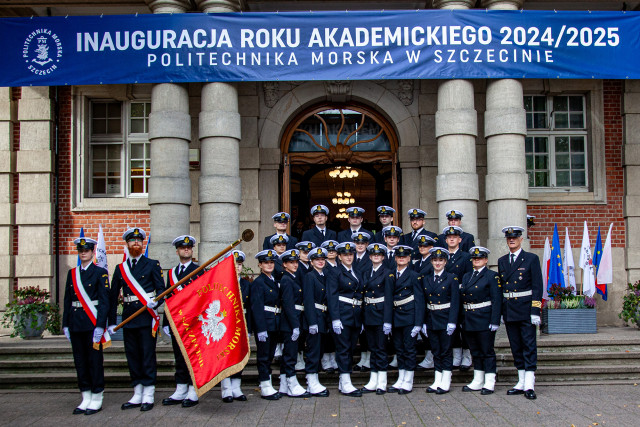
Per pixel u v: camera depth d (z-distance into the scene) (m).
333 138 11.63
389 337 8.23
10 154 11.15
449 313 7.32
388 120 11.52
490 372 7.35
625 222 11.21
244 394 7.44
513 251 7.53
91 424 6.30
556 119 11.64
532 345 7.23
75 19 9.38
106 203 11.27
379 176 12.59
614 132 11.36
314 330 7.27
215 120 9.52
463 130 9.48
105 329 6.92
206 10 9.65
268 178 11.27
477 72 9.32
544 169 11.53
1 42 9.41
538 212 11.19
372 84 11.28
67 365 8.24
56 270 11.03
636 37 9.41
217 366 6.60
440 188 9.54
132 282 7.10
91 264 7.12
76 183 11.30
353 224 8.72
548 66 9.35
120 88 11.42
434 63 9.32
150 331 7.02
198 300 6.80
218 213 9.40
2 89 11.25
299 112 11.59
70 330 6.95
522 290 7.33
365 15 9.34
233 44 9.34
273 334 7.45
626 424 5.96
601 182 11.28
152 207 9.45
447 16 9.31
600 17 9.38
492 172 9.59
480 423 6.07
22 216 11.02
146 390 6.92
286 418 6.38
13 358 8.44
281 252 8.04
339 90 11.24
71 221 11.21
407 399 7.09
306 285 7.38
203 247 9.32
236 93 9.77
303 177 12.90
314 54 9.33
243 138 11.24
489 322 7.35
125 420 6.45
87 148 11.47
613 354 8.15
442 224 9.52
